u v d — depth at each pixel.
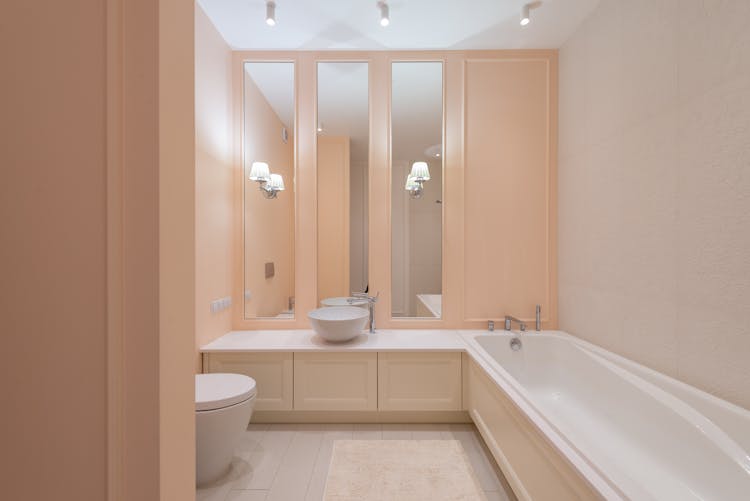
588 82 2.18
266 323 2.57
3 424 0.57
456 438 2.05
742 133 1.26
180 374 0.62
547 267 2.58
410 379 2.20
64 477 0.56
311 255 2.58
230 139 2.51
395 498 1.54
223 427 1.55
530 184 2.58
